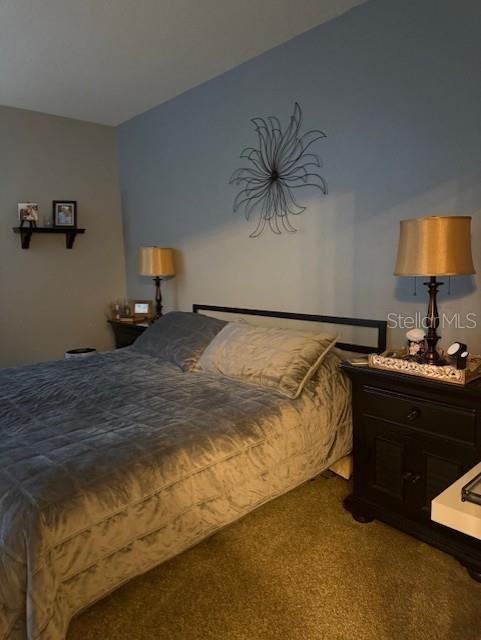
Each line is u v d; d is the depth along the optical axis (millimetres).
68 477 1406
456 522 887
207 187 3375
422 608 1578
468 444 1710
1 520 1284
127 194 4227
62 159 3939
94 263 4219
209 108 3246
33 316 3900
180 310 3811
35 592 1186
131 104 3662
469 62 1946
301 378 2141
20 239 3771
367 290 2445
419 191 2170
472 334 2049
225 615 1567
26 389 2312
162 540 1501
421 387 1807
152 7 2254
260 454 1812
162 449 1600
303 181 2691
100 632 1506
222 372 2471
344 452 2250
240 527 2055
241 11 2318
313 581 1717
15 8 2227
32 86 3217
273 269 2955
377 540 1950
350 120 2410
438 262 1743
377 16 2230
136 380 2455
